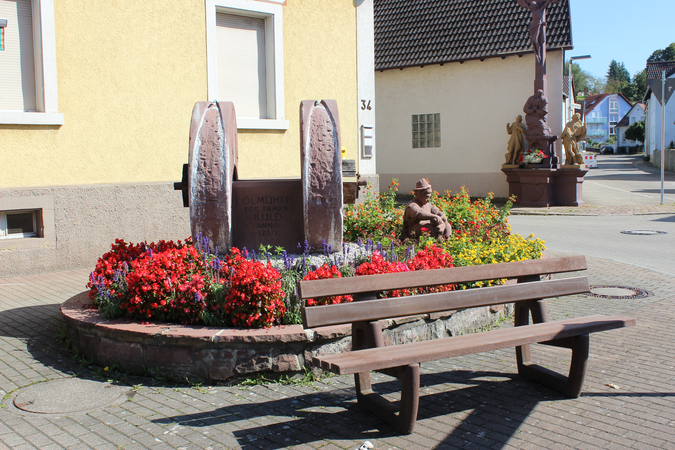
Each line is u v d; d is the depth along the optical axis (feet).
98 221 28.60
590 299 23.31
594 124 371.35
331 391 13.82
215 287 15.28
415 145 76.89
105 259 17.95
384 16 80.38
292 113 36.55
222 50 34.09
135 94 30.30
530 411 12.72
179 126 32.01
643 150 259.60
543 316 14.64
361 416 12.45
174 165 31.99
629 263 31.48
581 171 62.13
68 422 11.99
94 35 28.73
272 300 14.82
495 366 15.74
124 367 14.78
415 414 11.50
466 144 73.77
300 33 36.52
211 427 11.84
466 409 12.84
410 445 11.13
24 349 16.43
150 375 14.51
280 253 19.02
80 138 28.58
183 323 15.12
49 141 27.61
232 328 14.58
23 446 10.90
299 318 15.12
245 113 35.19
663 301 22.88
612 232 44.39
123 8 29.58
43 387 13.82
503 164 66.03
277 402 13.15
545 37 63.67
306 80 37.09
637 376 14.78
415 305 12.71
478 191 73.67
